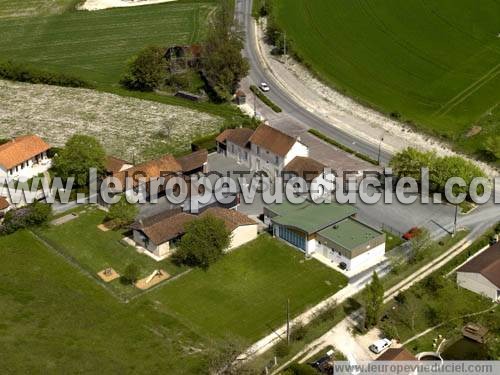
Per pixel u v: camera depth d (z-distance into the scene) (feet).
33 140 524.93
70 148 485.15
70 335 355.97
